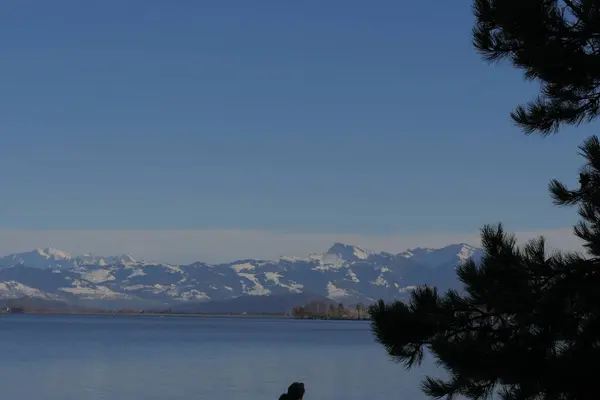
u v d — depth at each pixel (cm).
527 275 1196
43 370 8462
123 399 5775
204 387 6688
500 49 1351
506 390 1209
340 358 10912
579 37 1273
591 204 1277
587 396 1173
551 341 1205
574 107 1330
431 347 1226
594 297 1156
